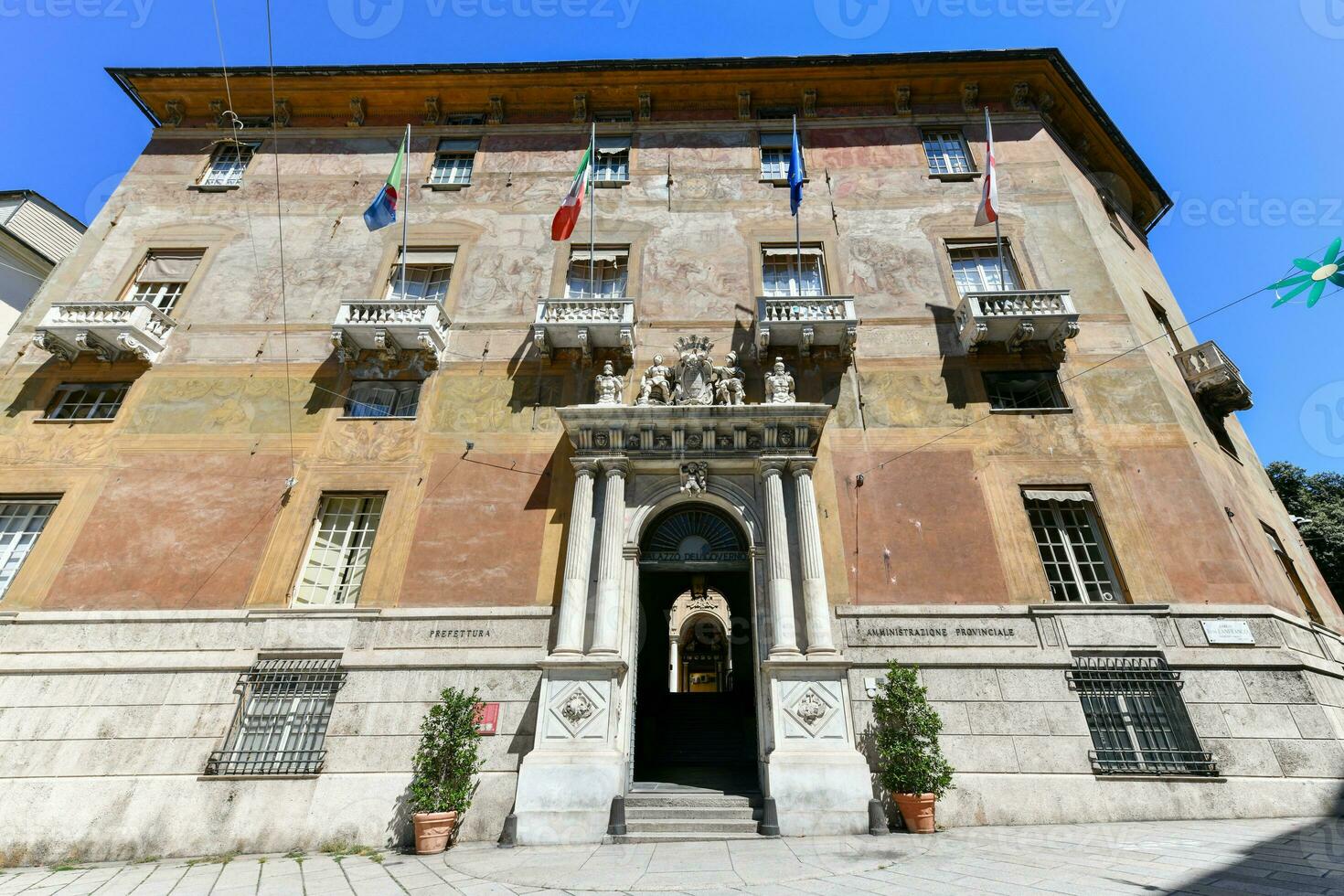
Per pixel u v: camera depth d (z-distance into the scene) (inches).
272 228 724.0
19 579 515.5
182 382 612.1
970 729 454.6
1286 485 1128.8
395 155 789.2
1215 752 436.1
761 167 758.5
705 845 373.1
